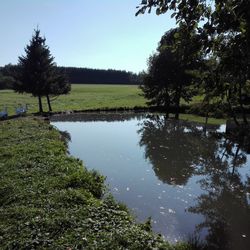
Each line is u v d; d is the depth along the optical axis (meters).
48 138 24.67
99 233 9.49
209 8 6.27
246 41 5.93
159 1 6.32
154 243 9.36
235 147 27.31
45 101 67.81
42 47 50.53
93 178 15.41
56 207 11.21
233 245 11.45
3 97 78.00
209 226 12.90
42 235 9.30
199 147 27.47
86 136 32.81
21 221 10.06
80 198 12.01
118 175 19.25
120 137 32.38
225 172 20.45
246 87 9.74
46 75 50.69
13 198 11.92
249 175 19.97
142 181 18.23
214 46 6.70
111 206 12.01
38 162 16.77
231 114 34.22
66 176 14.48
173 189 17.08
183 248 9.88
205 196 16.25
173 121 43.47
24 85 50.28
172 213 14.03
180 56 7.25
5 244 8.83
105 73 172.12
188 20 6.36
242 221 13.48
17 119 38.88
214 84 9.05
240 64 6.60
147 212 14.01
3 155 18.28
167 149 26.73
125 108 56.56
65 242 8.95
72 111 52.75
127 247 8.90
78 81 169.00
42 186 13.09
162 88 50.72
